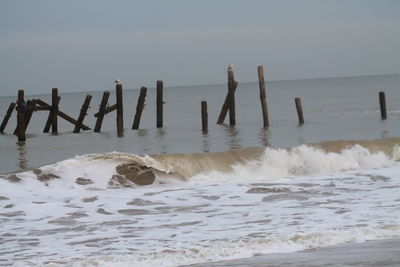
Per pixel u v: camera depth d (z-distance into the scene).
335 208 14.51
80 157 20.42
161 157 21.11
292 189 17.75
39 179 19.16
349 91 116.38
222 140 33.00
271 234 11.94
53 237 12.73
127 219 14.44
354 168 22.47
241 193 17.44
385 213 13.55
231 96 42.56
